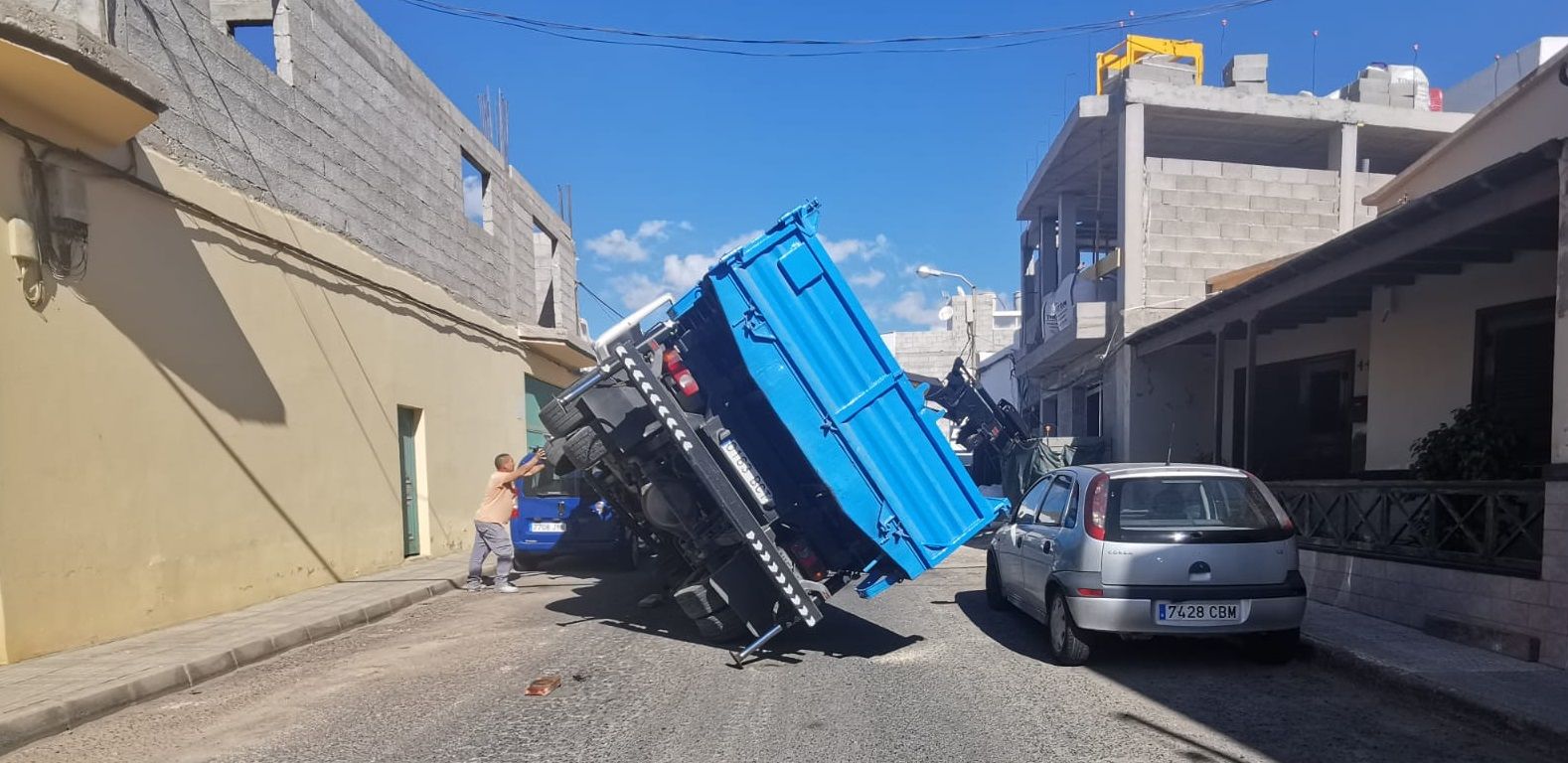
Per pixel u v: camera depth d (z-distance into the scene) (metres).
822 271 6.73
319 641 7.82
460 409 14.41
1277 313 11.93
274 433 9.23
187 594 7.88
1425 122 15.68
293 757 4.76
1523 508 6.38
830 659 6.88
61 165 6.61
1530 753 4.70
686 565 8.53
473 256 15.07
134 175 7.30
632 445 7.17
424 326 13.08
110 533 7.05
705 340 7.49
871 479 6.53
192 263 8.04
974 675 6.37
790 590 6.48
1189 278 15.30
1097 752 4.73
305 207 9.93
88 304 6.87
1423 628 7.03
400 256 12.32
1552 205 6.66
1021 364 21.78
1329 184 15.62
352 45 11.16
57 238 6.57
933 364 40.09
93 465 6.90
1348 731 5.07
